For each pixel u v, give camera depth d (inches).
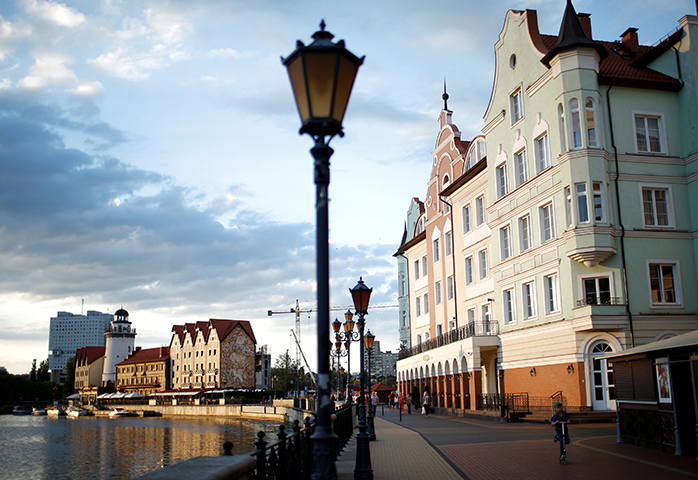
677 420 590.9
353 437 984.9
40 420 4362.7
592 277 1052.5
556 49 1082.1
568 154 1057.5
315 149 228.2
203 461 217.3
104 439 2576.3
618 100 1099.9
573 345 1052.5
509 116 1295.5
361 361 685.3
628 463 549.6
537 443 746.8
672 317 1038.4
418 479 500.4
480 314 1508.4
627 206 1066.1
